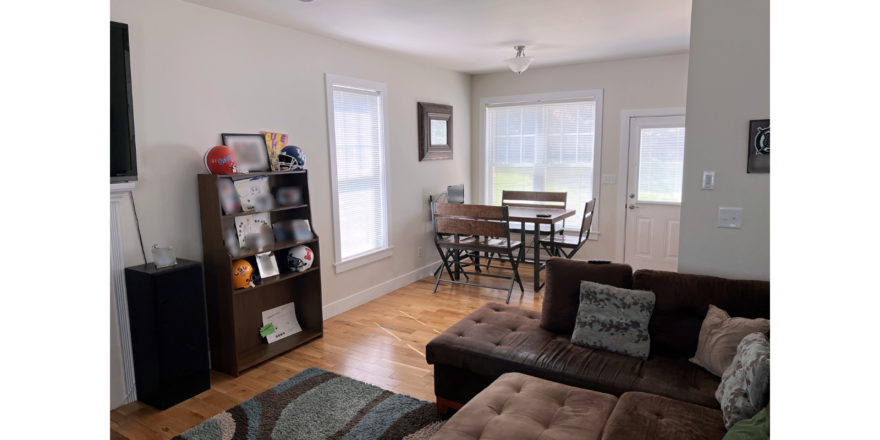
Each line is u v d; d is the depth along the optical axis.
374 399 2.74
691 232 2.56
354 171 4.34
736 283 2.34
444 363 2.51
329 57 3.96
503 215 4.43
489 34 3.89
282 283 3.67
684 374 2.12
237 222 3.21
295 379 2.99
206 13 3.06
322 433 2.42
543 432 1.74
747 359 1.71
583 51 4.66
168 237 2.92
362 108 4.39
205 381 2.88
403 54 4.64
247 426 2.49
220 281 3.05
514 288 4.93
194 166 3.04
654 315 2.43
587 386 2.16
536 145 5.88
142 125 2.75
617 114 5.29
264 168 3.40
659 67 4.99
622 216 5.41
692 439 1.64
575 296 2.63
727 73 2.37
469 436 1.76
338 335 3.73
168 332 2.67
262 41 3.42
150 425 2.53
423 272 5.38
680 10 3.28
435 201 5.42
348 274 4.30
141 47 2.73
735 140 2.39
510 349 2.43
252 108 3.38
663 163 5.12
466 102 6.05
